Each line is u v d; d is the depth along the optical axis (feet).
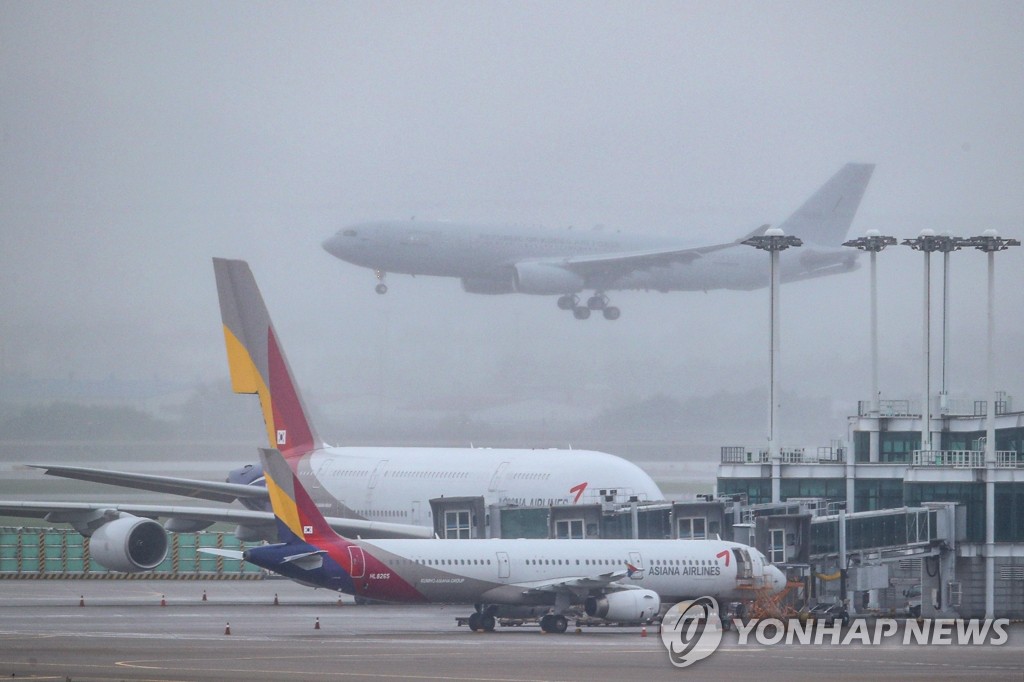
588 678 511.40
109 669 520.83
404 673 517.55
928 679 530.68
